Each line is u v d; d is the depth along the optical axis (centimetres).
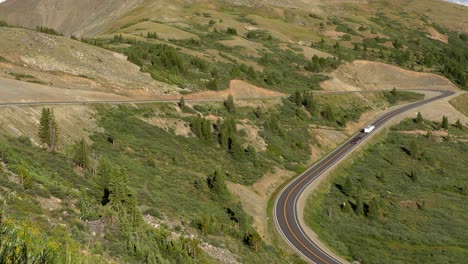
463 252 5128
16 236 1399
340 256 4756
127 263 2188
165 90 8344
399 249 5097
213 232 3894
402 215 6166
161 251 2675
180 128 6794
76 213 2517
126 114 6341
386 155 8925
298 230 5069
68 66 7756
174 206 4050
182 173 5259
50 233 1980
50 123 4222
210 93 9038
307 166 7506
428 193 7138
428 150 9412
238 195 5453
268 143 7662
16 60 7144
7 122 4291
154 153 5528
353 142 9144
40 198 2528
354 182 7156
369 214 5931
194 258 2855
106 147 5084
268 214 5422
